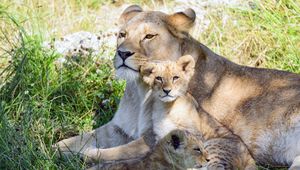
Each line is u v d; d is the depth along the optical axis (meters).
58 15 16.70
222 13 15.78
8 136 11.51
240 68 12.34
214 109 12.07
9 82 13.19
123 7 17.19
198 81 12.08
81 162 11.55
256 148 11.88
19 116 12.36
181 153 10.89
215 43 15.18
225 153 11.33
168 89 11.29
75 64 14.10
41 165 11.12
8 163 11.11
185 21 11.91
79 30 16.30
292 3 15.77
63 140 12.11
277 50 14.84
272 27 15.22
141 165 10.82
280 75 12.23
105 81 13.87
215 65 12.23
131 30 11.70
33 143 11.46
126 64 11.52
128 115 12.13
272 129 11.80
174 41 11.86
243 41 15.02
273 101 11.92
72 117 13.01
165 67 11.40
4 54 14.20
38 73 13.56
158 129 11.60
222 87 12.15
